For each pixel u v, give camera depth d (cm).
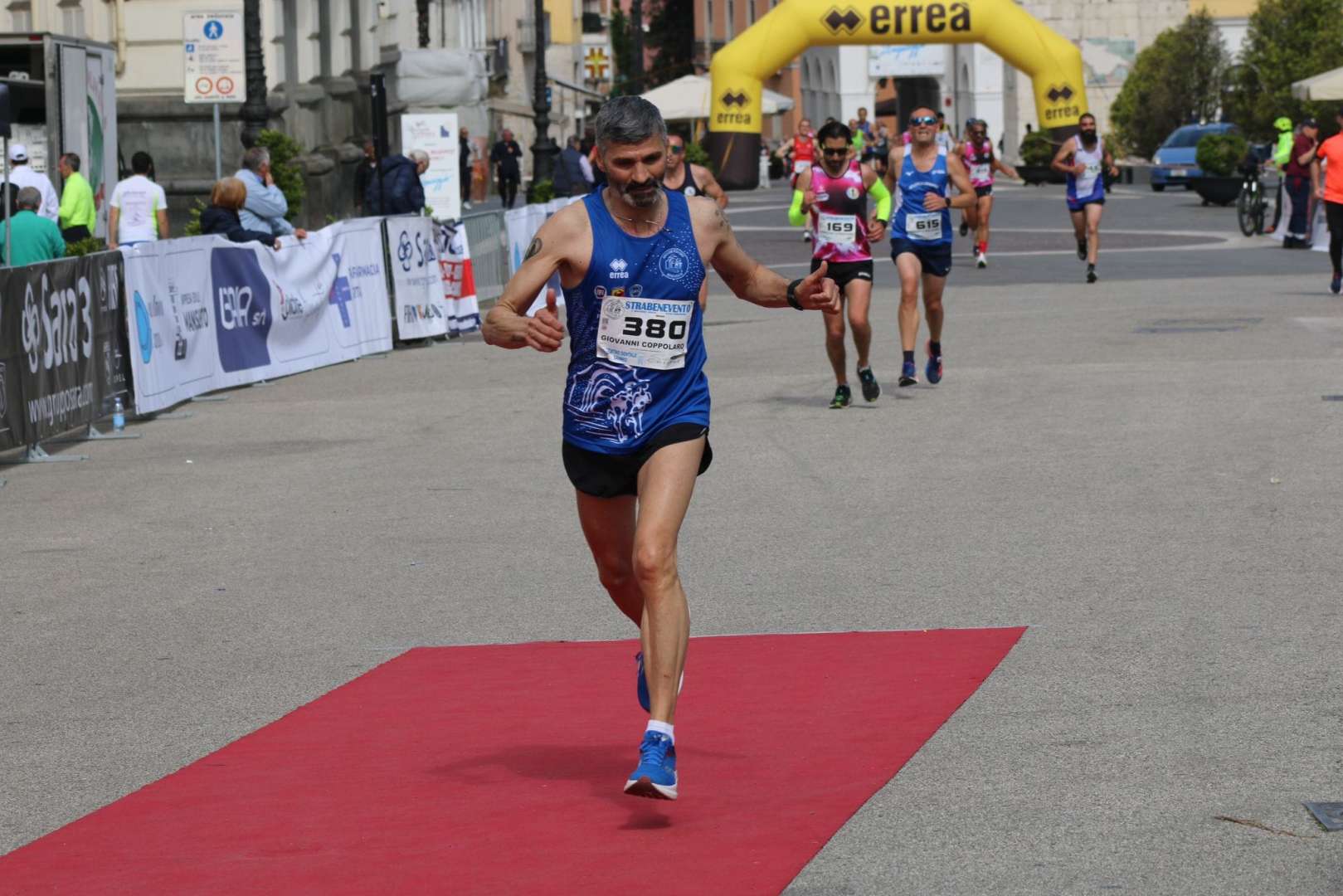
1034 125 10606
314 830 650
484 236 2989
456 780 705
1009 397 1700
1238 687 777
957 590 987
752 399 1761
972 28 5172
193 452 1600
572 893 571
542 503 1298
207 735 787
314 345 2258
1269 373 1773
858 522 1177
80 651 938
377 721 798
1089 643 863
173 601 1044
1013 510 1190
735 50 5450
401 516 1268
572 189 4822
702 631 932
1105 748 702
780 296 698
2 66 2994
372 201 2895
